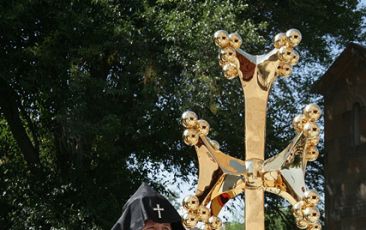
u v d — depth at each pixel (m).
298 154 4.76
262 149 4.73
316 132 4.68
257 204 4.69
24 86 17.92
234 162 4.68
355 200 19.86
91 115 17.42
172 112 17.27
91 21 17.58
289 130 20.91
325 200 20.84
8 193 19.48
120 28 17.34
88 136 17.88
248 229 4.67
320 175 23.33
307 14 20.73
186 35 16.94
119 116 17.69
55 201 18.86
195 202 4.52
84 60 18.03
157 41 17.73
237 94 16.94
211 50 16.84
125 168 19.73
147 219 4.16
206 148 4.65
